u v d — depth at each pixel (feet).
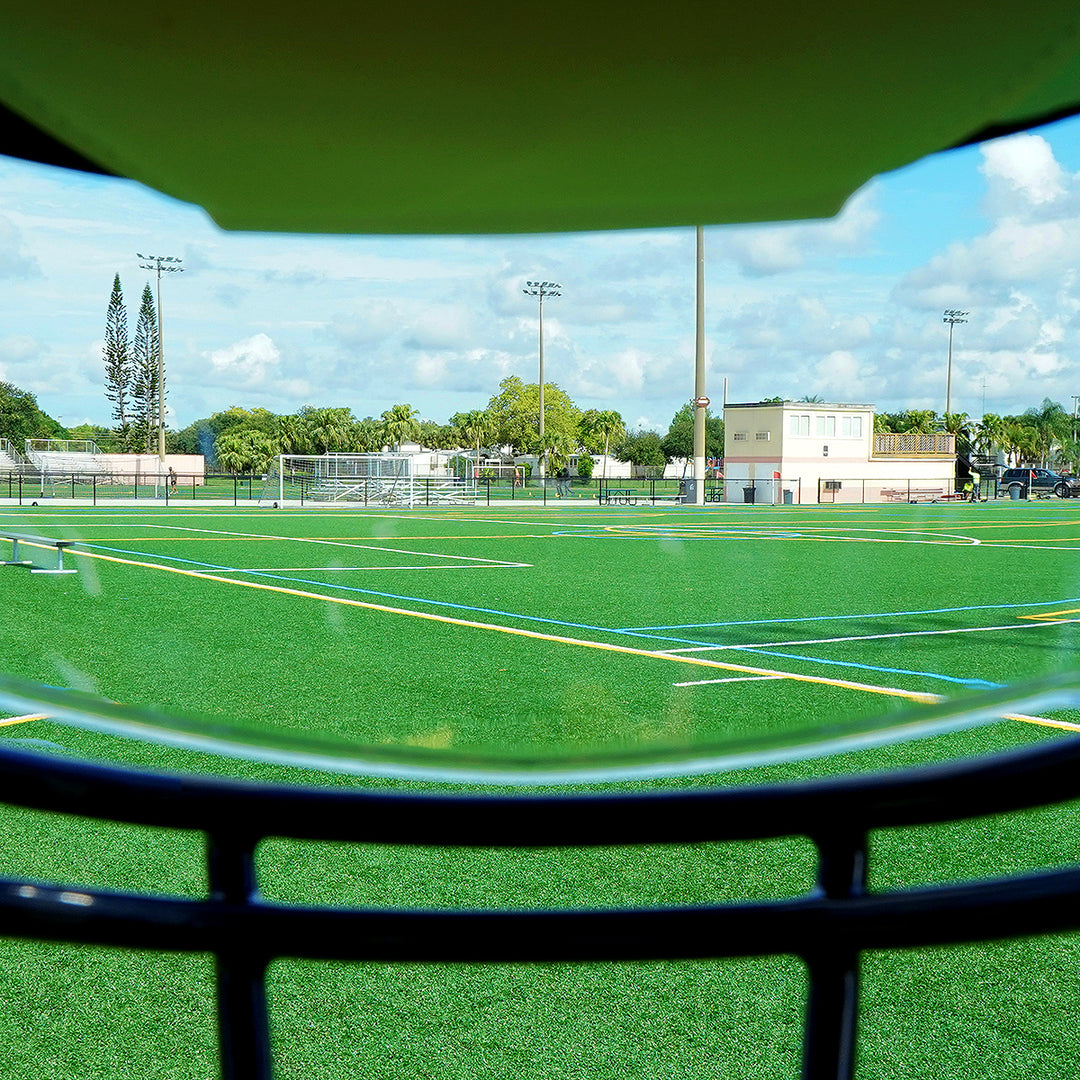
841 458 146.92
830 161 1.77
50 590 37.24
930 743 16.83
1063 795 1.86
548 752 1.74
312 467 131.75
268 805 1.94
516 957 2.03
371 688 21.68
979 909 1.99
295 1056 8.53
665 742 1.75
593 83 1.64
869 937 2.00
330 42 1.56
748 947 2.03
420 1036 8.84
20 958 10.11
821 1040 2.05
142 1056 8.48
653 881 12.07
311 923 2.01
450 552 56.85
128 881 11.70
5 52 1.50
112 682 21.84
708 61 1.62
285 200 1.89
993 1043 8.72
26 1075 8.21
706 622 31.96
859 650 27.14
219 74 1.60
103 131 1.66
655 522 88.99
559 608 34.86
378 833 1.98
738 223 1.97
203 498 131.64
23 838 12.98
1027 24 1.45
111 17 1.47
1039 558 54.95
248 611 32.89
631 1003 9.40
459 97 1.70
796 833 1.98
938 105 1.62
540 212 1.98
